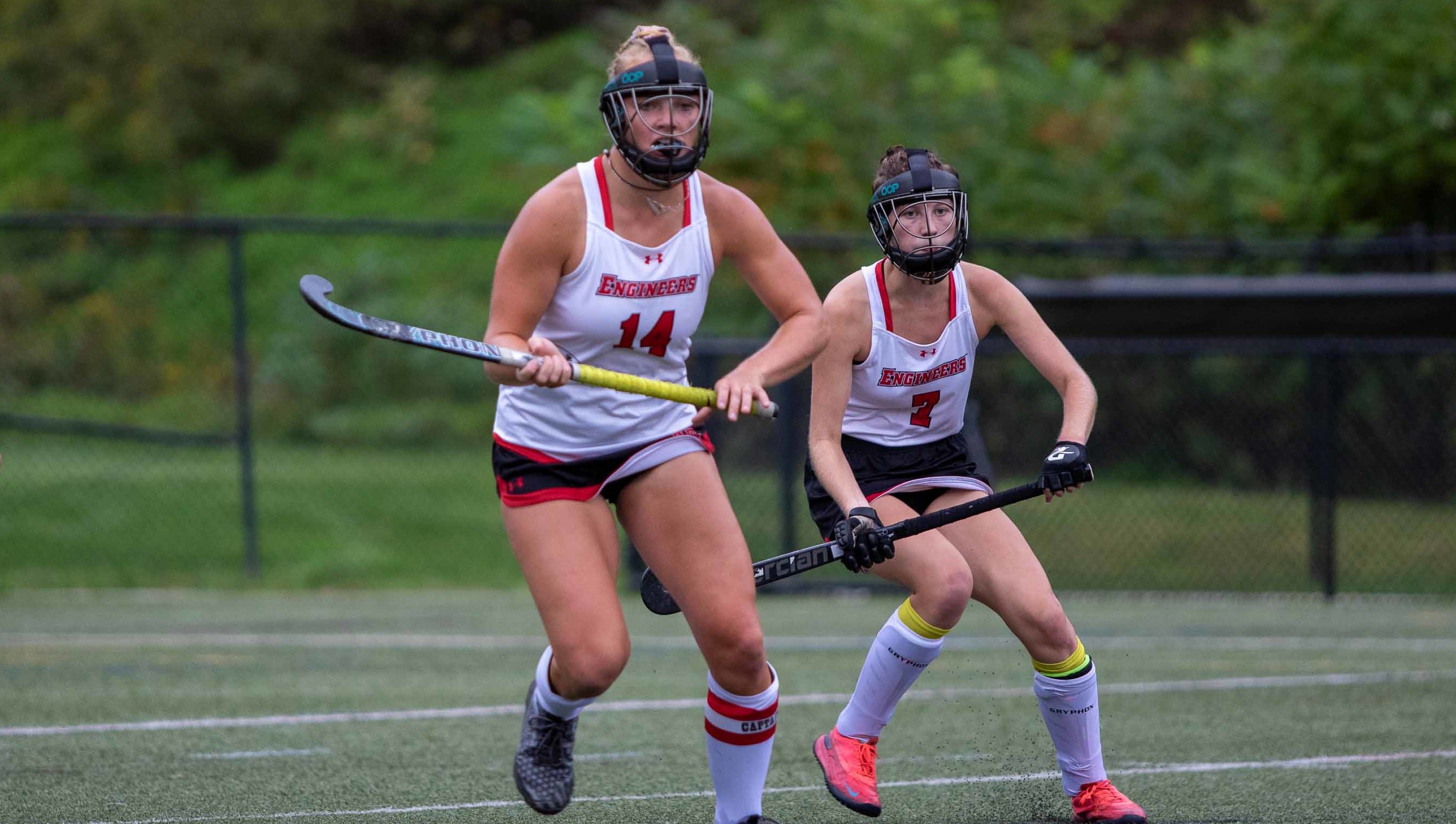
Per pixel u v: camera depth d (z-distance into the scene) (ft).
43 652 90.33
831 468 45.11
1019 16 245.24
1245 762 56.80
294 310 221.25
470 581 131.54
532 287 39.47
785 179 180.55
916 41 204.03
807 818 47.83
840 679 80.12
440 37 289.33
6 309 221.66
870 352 46.98
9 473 167.02
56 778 53.98
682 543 40.22
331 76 282.97
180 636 98.12
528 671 83.46
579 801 50.31
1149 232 181.27
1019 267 176.76
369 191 253.24
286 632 100.53
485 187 244.63
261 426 200.03
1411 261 162.61
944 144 187.93
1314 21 170.30
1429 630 102.89
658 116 38.04
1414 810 47.80
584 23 289.74
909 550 46.29
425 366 212.02
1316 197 170.81
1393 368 145.69
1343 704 71.72
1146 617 111.14
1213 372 151.02
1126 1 252.21
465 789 52.13
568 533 39.86
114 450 182.70
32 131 274.77
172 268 235.20
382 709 70.54
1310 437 123.85
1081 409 45.62
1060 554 132.36
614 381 38.55
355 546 140.87
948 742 62.54
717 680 40.78
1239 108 192.24
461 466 181.88
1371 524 139.54
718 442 133.59
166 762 57.26
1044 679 45.44
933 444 49.16
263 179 260.21
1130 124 195.42
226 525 147.33
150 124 267.39
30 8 290.15
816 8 229.86
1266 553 130.93
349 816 47.91
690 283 40.65
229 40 278.05
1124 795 50.01
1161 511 143.13
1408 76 163.94
